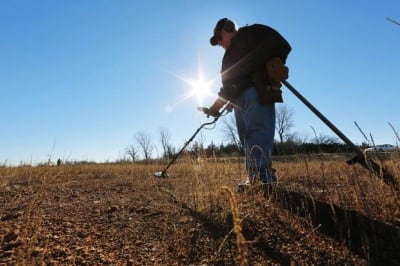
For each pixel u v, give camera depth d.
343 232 2.19
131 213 3.11
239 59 3.47
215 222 2.59
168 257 2.08
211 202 3.00
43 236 2.41
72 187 5.23
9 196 4.28
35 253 2.07
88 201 3.87
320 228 2.30
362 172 3.73
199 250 2.16
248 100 3.41
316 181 3.75
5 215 3.07
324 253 2.00
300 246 2.12
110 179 6.60
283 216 2.56
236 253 2.08
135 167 8.41
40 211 3.05
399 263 1.80
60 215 3.10
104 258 2.05
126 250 2.20
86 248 2.21
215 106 4.07
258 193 2.98
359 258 1.92
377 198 2.59
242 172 4.38
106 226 2.73
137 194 4.20
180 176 5.52
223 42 3.87
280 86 3.39
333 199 2.77
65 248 2.19
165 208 3.12
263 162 3.27
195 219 2.71
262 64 3.40
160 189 4.33
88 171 8.83
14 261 1.94
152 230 2.57
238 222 1.24
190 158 4.34
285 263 1.93
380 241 2.01
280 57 3.46
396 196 2.45
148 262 2.01
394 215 2.34
